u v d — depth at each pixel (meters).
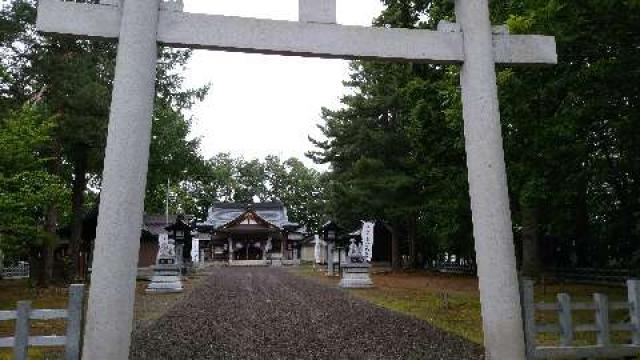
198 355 8.59
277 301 17.50
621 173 13.14
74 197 23.81
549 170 13.19
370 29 6.77
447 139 17.19
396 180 29.47
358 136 31.06
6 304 16.28
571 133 11.14
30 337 5.78
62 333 10.99
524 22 9.68
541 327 7.10
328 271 35.25
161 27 6.37
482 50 6.95
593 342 9.27
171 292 21.59
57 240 22.41
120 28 6.29
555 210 21.91
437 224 32.19
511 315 6.43
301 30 6.61
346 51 6.66
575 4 9.77
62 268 24.44
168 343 9.66
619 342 9.09
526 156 13.32
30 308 5.83
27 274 34.47
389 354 8.56
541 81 11.17
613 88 10.62
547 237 28.45
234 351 8.89
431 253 44.38
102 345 5.61
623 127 11.05
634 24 9.86
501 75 10.98
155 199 50.62
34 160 14.12
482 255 6.55
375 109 31.38
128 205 5.90
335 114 34.09
